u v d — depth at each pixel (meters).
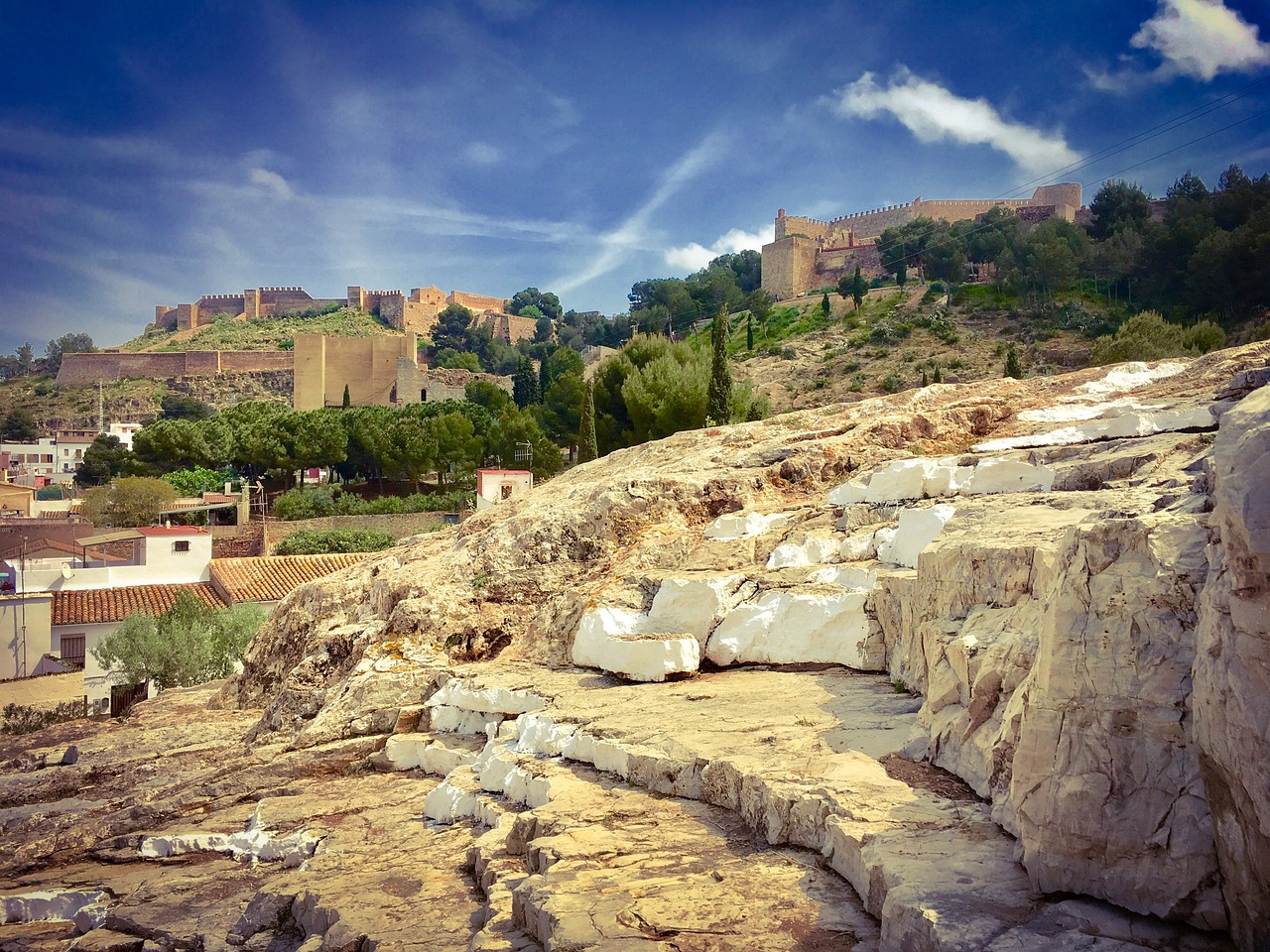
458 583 18.53
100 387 184.62
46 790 16.72
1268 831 5.23
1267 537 5.14
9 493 80.94
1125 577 6.56
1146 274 116.62
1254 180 115.75
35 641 36.53
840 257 157.50
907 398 21.33
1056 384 20.31
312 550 58.44
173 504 78.25
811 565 15.18
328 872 11.02
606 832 9.08
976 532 11.24
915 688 11.55
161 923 10.91
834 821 7.89
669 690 13.38
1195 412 15.00
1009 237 133.12
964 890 6.46
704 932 6.84
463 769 13.38
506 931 7.86
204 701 23.75
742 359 124.88
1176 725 6.08
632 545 18.30
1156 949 5.67
